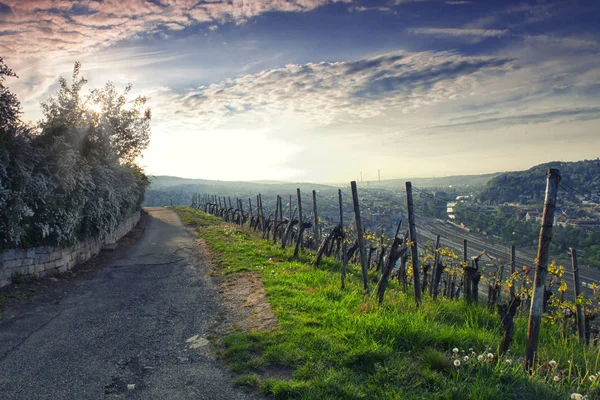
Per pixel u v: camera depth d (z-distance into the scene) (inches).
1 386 193.5
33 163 414.0
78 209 490.6
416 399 156.7
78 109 666.8
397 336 215.3
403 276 458.9
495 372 172.9
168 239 816.3
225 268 473.7
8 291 362.3
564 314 297.9
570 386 170.4
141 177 1258.0
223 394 178.1
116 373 206.4
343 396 163.5
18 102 399.5
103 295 374.9
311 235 813.9
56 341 254.4
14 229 366.0
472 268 345.4
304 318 256.8
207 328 270.5
